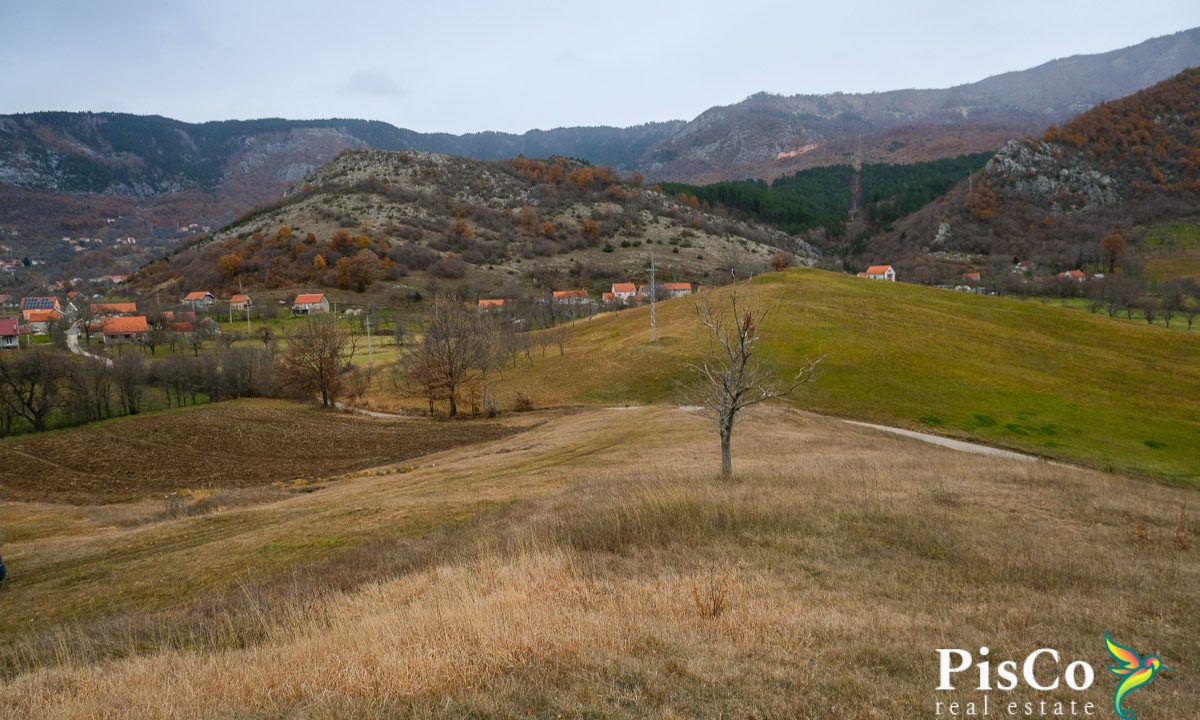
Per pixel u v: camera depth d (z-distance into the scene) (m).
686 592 10.05
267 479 45.84
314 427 63.69
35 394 73.38
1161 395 50.88
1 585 19.78
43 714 7.30
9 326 113.50
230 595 13.91
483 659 7.30
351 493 31.02
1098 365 57.75
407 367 80.06
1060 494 18.64
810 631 8.56
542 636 7.89
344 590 12.45
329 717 6.14
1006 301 80.44
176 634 11.18
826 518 15.09
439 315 72.31
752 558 12.43
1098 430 42.47
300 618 10.45
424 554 14.45
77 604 16.41
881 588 10.88
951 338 64.44
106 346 107.88
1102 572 11.91
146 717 6.67
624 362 72.62
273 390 87.50
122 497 42.12
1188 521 16.00
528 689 6.60
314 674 7.26
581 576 11.30
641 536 13.87
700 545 13.31
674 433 36.38
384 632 8.50
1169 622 9.67
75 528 31.39
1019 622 9.40
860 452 28.72
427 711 6.14
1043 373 55.72
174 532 25.12
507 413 66.56
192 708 6.75
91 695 7.71
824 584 11.03
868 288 86.12
